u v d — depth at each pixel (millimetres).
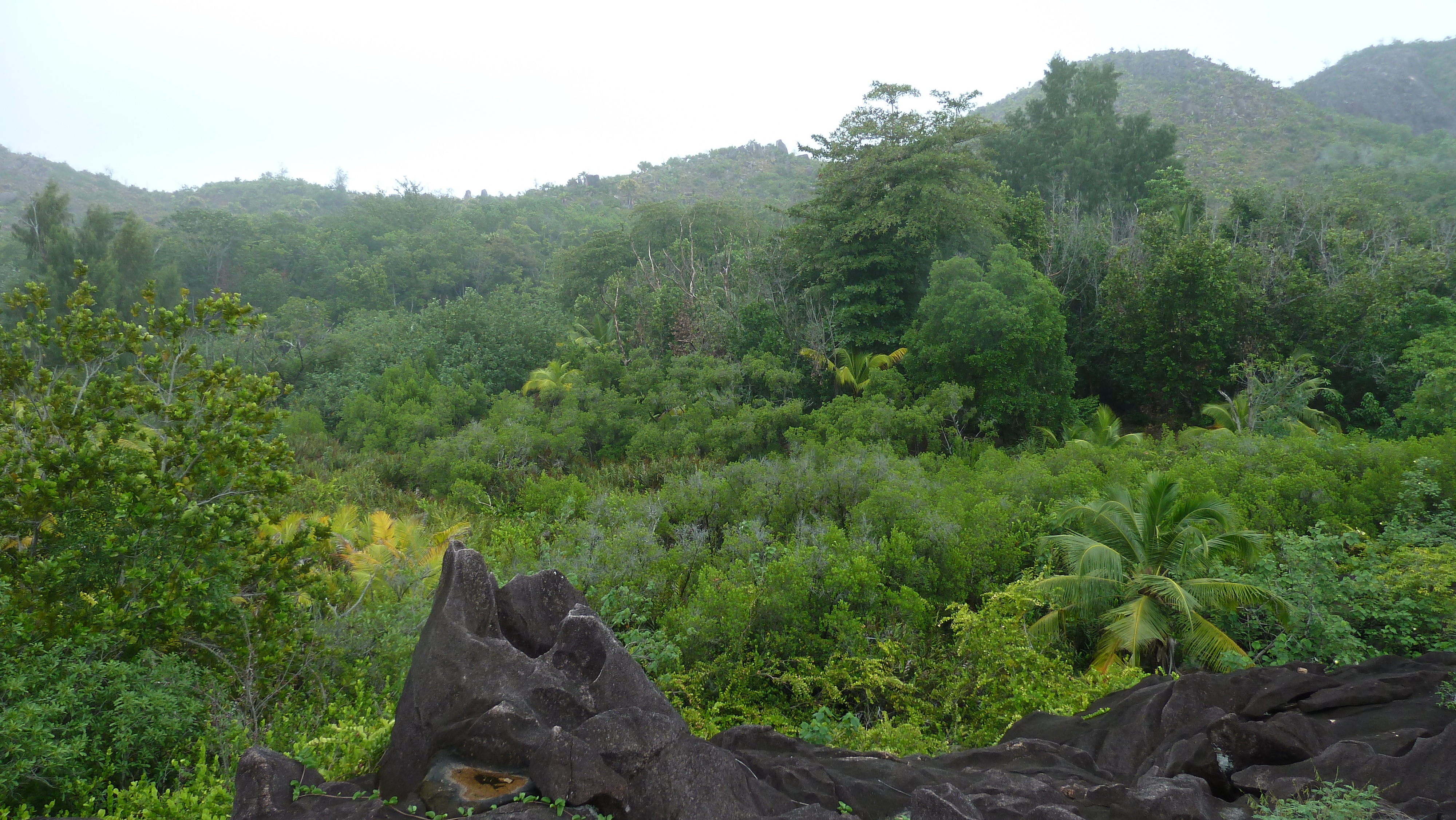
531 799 3771
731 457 21859
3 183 131750
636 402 25078
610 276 44344
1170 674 9742
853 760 5020
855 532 12750
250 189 150375
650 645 8961
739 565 10914
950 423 22922
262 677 7156
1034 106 45094
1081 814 4355
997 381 23016
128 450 7578
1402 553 10000
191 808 4719
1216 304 25688
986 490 14867
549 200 128500
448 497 19078
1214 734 5215
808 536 12531
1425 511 12328
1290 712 5355
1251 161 93938
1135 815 4309
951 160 26828
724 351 27828
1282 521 12703
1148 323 26625
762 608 10125
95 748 5465
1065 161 41500
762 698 9484
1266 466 14914
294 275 75625
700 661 9477
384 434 25094
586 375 27172
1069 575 10898
